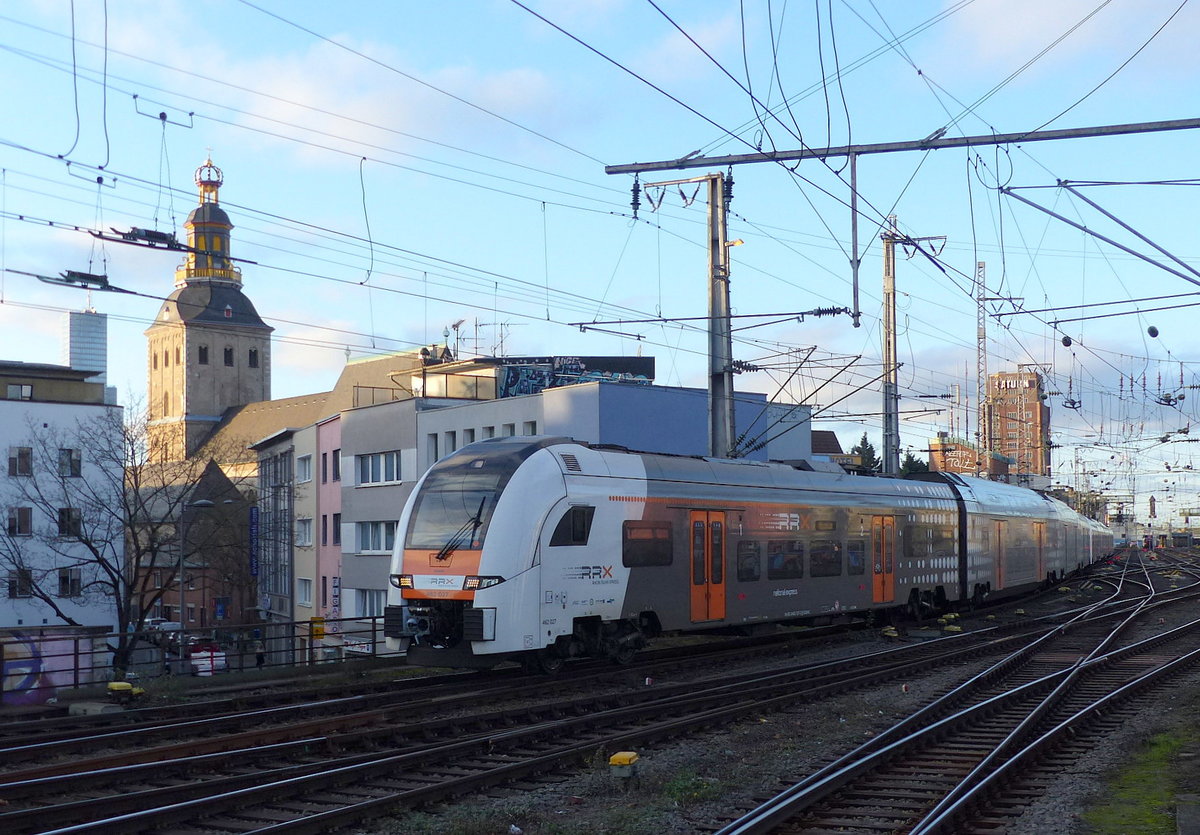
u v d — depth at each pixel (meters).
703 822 9.74
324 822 9.26
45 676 18.09
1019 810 10.03
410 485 49.41
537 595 19.00
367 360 73.50
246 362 138.12
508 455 19.72
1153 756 12.53
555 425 42.47
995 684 19.08
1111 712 15.77
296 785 10.48
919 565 31.67
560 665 19.88
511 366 56.44
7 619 57.97
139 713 15.14
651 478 21.77
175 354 136.88
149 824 9.27
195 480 57.75
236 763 11.84
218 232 138.12
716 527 23.28
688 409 43.88
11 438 58.78
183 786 10.34
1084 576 64.06
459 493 19.47
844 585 27.64
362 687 18.31
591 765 12.03
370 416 52.81
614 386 41.44
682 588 22.20
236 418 124.38
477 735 13.97
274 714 15.12
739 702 16.84
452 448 47.28
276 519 67.31
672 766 12.18
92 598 59.94
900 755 12.24
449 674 20.91
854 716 15.77
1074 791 10.74
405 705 15.33
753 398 48.84
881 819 9.72
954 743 13.23
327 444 58.25
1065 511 55.16
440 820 9.77
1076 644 25.89
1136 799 10.39
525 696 17.58
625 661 21.08
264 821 9.66
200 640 22.83
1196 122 15.99
